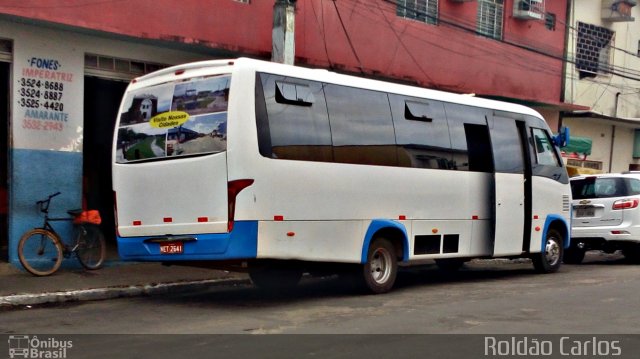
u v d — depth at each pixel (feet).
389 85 35.45
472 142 39.58
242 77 28.94
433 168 36.96
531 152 43.11
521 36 68.80
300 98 30.89
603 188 50.67
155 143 31.07
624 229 49.26
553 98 73.00
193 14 43.93
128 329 26.50
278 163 29.68
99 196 48.47
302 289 37.68
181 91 30.53
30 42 38.50
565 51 74.95
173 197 30.19
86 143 47.19
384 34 55.11
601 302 31.94
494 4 65.82
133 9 41.11
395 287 37.81
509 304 31.32
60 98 39.73
